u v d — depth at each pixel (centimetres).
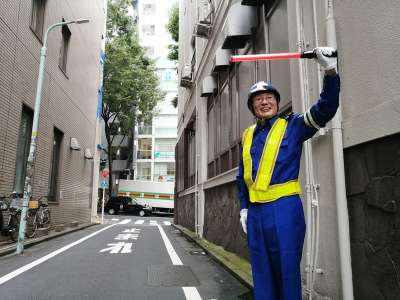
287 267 239
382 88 314
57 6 1318
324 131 389
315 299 401
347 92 364
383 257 304
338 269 360
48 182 1279
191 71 1594
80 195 1825
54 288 509
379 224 311
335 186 362
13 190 970
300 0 465
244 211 276
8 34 920
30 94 1082
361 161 339
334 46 385
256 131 276
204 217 1176
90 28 1961
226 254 786
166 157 4666
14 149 972
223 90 994
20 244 818
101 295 477
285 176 253
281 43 606
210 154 1157
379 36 320
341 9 380
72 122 1619
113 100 3338
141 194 3688
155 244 1055
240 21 730
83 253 841
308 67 440
